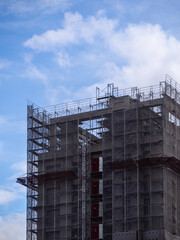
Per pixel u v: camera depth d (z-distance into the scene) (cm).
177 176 13825
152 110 13812
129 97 14462
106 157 14088
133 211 13225
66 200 14300
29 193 14800
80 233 13888
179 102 14538
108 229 13550
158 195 13200
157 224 13000
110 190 13812
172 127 14025
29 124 15400
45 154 14875
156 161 13288
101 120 14575
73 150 14625
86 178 14238
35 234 14512
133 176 13500
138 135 13650
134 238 12975
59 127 14988
